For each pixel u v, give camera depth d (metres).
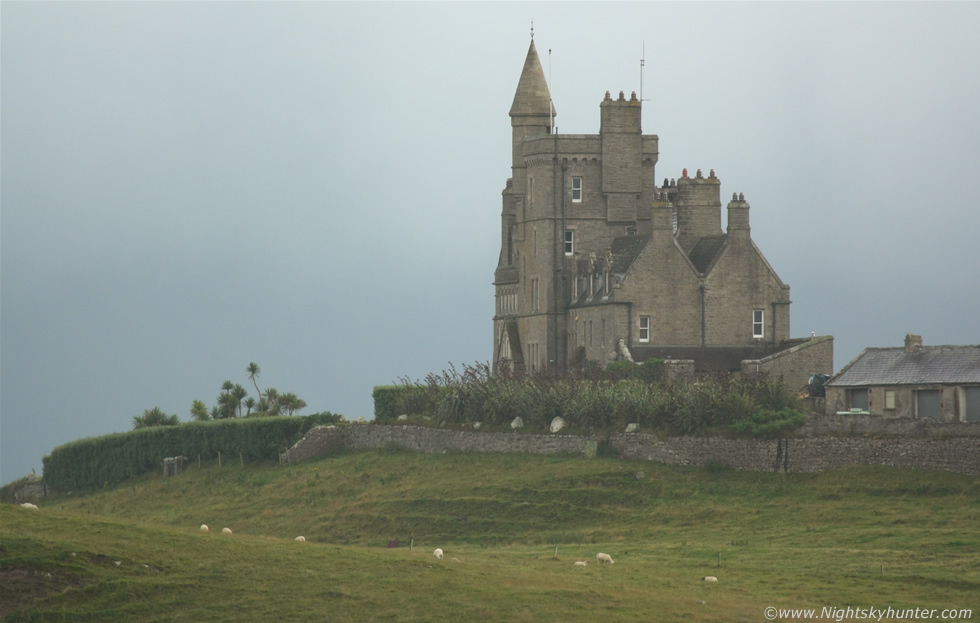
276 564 53.78
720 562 61.19
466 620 49.06
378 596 50.94
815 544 65.25
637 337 113.75
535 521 77.44
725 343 115.19
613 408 87.56
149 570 51.69
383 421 102.62
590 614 50.16
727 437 80.81
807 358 106.88
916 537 64.38
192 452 110.12
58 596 48.91
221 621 48.47
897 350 86.62
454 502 81.44
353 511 84.25
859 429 76.94
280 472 100.12
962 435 73.19
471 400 96.75
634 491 79.25
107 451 116.19
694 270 115.06
